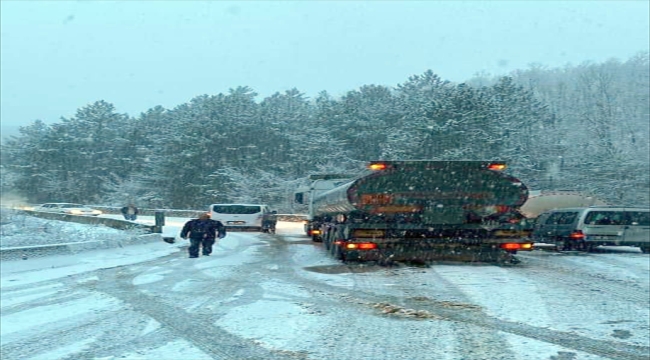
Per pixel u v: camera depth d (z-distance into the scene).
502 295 10.49
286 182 63.56
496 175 14.68
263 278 13.00
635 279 12.95
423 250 14.94
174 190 68.00
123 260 17.06
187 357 6.64
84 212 49.06
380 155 64.94
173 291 11.25
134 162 78.44
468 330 7.82
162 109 85.88
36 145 80.94
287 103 81.06
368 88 75.12
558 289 11.21
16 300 10.39
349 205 14.84
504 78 63.72
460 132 51.50
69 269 14.91
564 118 67.81
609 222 20.56
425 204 14.64
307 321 8.41
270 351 6.87
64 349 7.04
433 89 67.19
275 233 34.16
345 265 15.48
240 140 68.81
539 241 22.56
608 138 63.00
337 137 67.81
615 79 68.75
